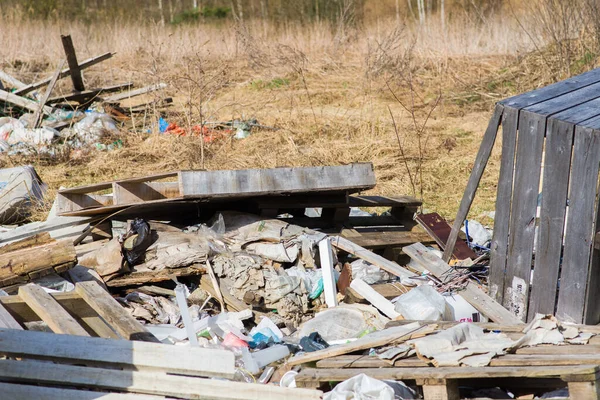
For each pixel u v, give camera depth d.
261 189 6.08
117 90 14.44
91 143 11.25
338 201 6.70
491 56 17.12
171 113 12.84
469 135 12.10
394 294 5.64
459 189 9.27
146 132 11.99
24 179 8.48
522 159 5.21
